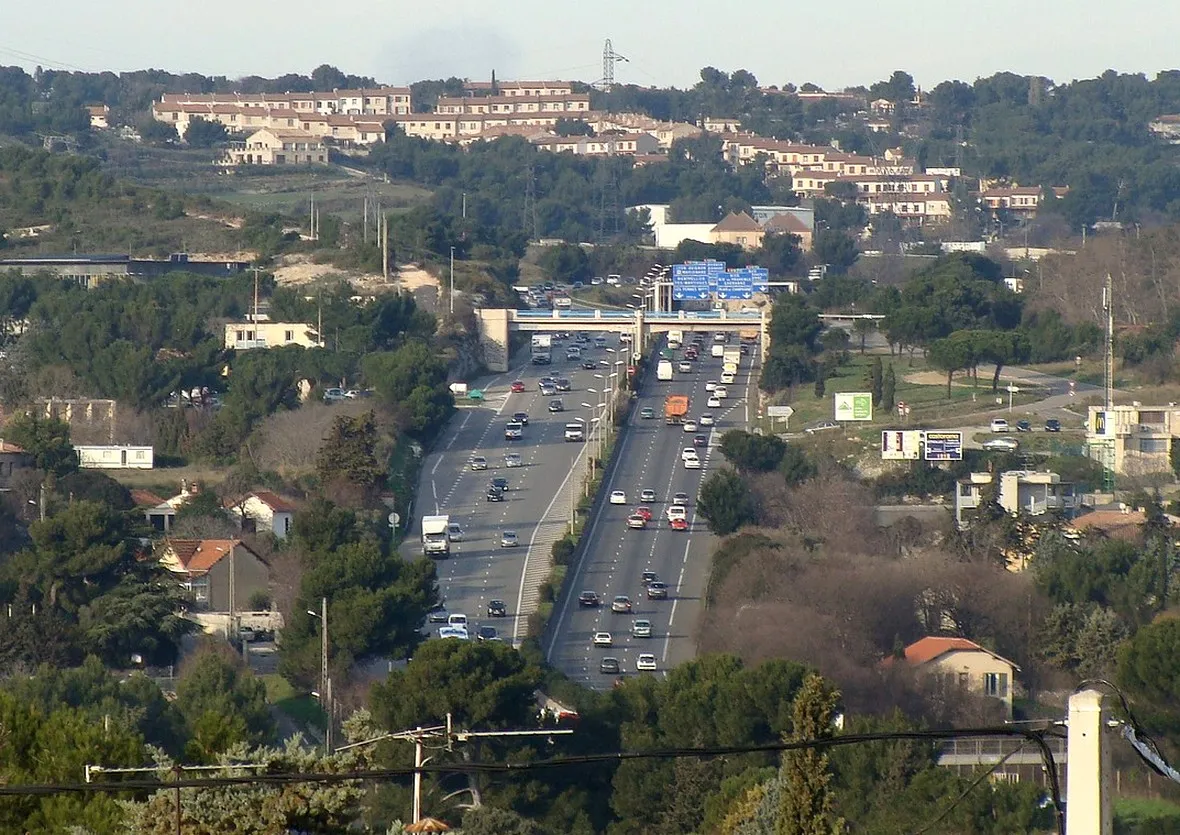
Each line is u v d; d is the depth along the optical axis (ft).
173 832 352.69
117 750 428.97
